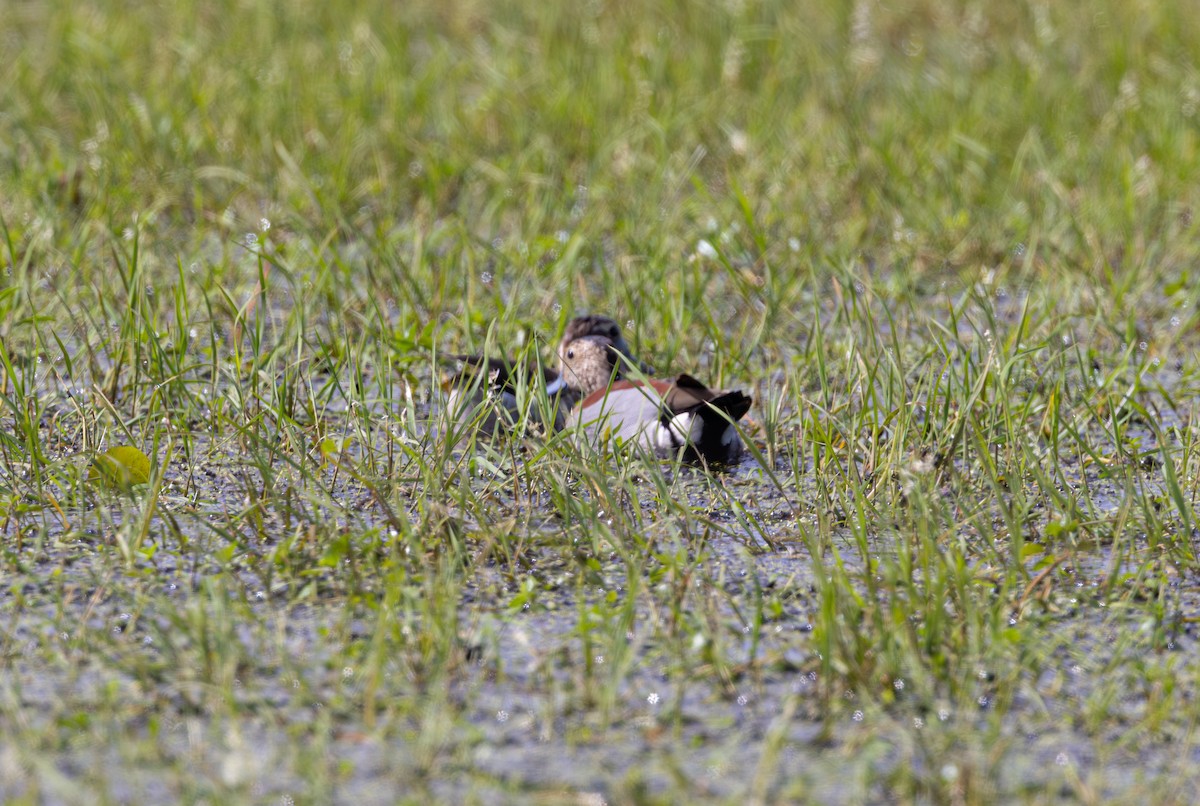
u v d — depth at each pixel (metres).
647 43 27.81
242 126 22.27
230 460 11.89
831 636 8.38
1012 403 13.20
